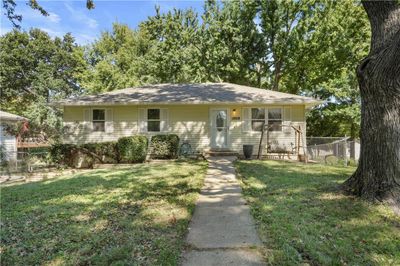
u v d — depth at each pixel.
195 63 21.45
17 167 10.97
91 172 9.23
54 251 3.24
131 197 5.53
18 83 28.28
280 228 3.70
